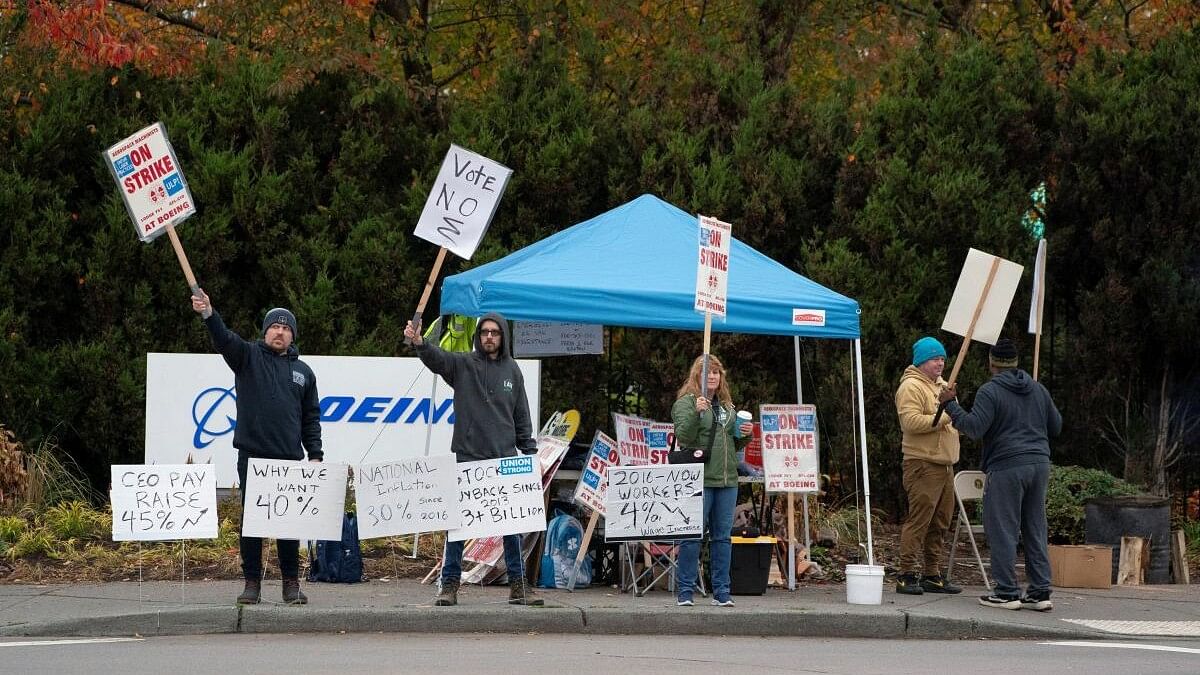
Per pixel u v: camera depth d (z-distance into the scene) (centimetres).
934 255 1894
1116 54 2038
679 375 1928
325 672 988
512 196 1988
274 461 1235
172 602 1288
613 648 1152
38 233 1864
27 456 1800
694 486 1294
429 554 1611
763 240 1966
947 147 1933
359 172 1988
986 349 1925
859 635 1285
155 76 1973
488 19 2573
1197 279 1853
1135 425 1936
